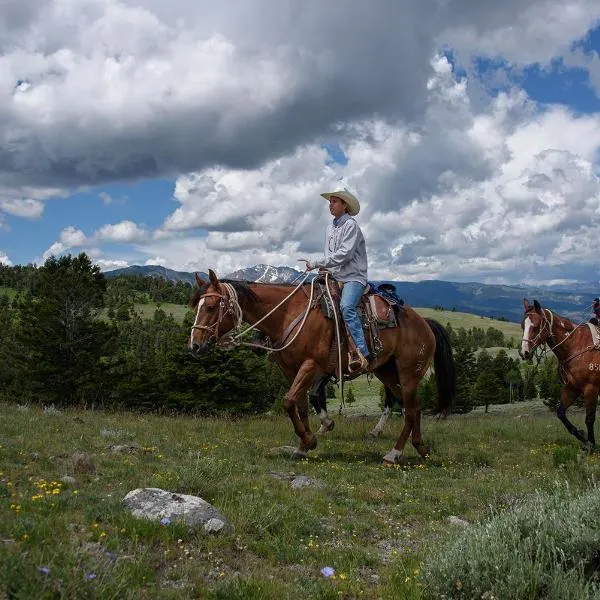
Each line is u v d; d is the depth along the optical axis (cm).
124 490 614
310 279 980
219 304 905
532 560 446
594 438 1391
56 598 352
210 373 3556
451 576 421
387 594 435
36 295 4100
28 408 1459
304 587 438
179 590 402
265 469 848
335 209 995
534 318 1305
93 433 1048
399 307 1049
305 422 988
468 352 7362
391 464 991
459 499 759
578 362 1277
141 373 3759
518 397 8050
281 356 968
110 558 420
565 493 570
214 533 512
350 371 961
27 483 614
